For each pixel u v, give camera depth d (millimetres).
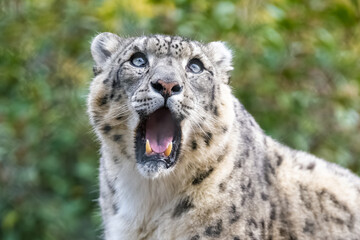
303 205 14164
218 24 20141
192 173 13219
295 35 21922
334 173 15047
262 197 13516
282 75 21969
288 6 21312
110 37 14797
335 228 14266
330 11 21766
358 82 22406
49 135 22422
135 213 13648
